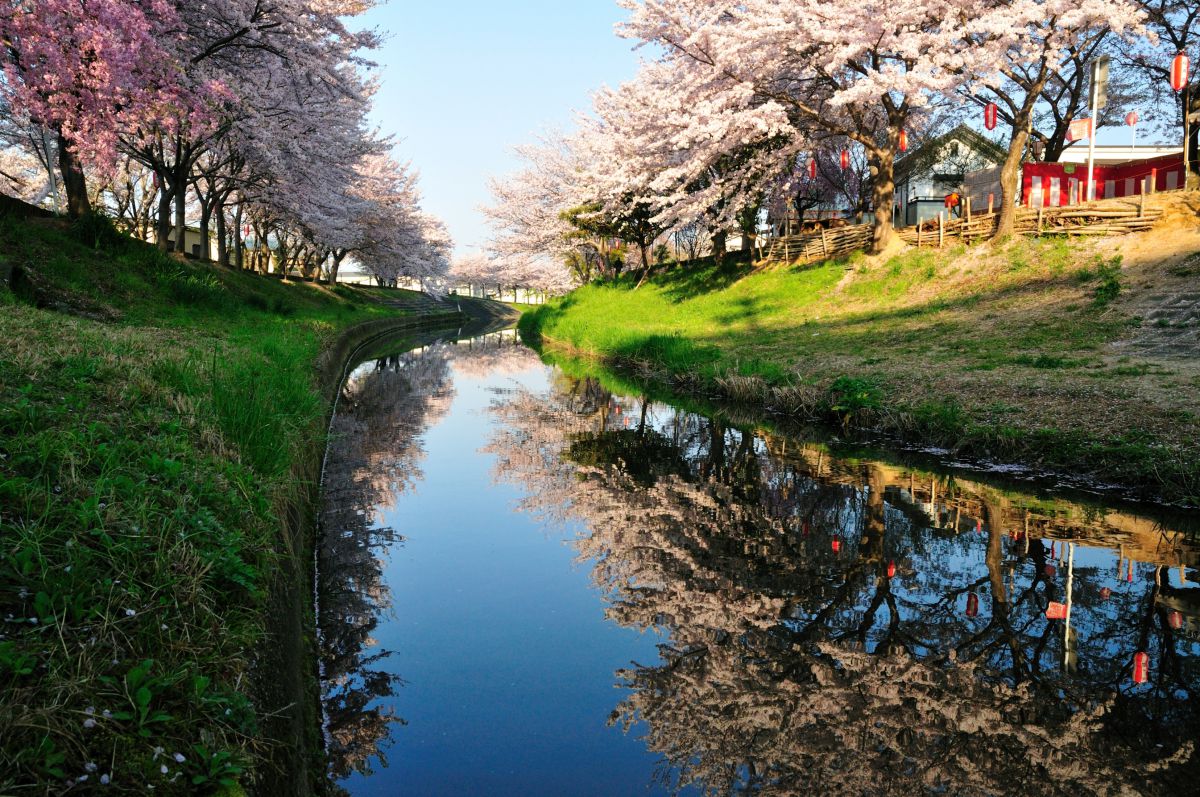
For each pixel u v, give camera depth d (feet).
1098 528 19.44
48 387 13.71
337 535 20.43
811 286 66.18
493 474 27.78
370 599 16.37
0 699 5.53
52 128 44.98
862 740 11.12
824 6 52.70
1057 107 69.77
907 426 29.30
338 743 11.11
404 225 142.82
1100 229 51.11
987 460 25.58
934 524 20.33
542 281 195.11
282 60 54.90
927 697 12.29
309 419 24.04
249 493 12.05
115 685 6.15
